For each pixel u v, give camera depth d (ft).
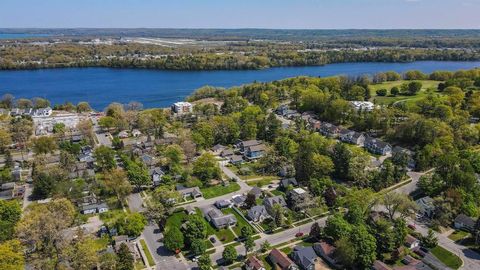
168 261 321.73
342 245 312.29
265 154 539.29
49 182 439.63
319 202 412.36
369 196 389.60
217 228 373.20
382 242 330.95
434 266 312.09
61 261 307.78
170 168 497.87
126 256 305.32
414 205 378.32
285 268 305.73
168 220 388.78
